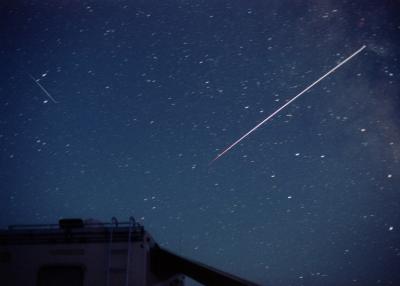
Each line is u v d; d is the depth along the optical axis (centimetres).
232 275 911
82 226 852
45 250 832
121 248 823
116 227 841
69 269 820
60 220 849
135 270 809
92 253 827
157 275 956
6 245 838
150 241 894
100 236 837
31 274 819
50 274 820
